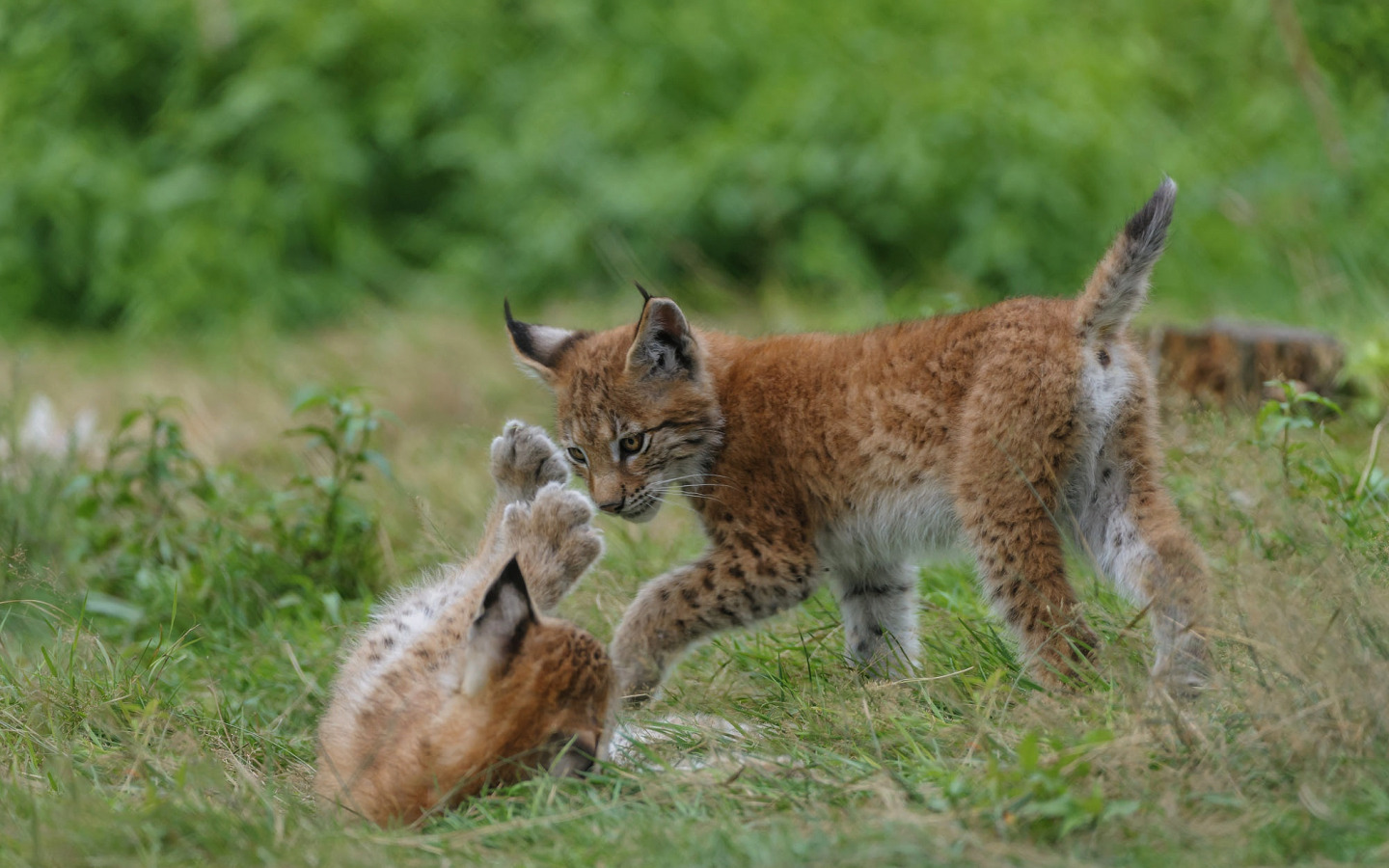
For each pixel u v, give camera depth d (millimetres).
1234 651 7309
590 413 9742
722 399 9578
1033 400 8219
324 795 6988
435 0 24062
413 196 23641
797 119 21859
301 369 18703
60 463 12984
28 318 23391
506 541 8070
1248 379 12391
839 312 19078
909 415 8828
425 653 7449
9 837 6266
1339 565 7195
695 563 9320
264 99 22938
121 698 8203
